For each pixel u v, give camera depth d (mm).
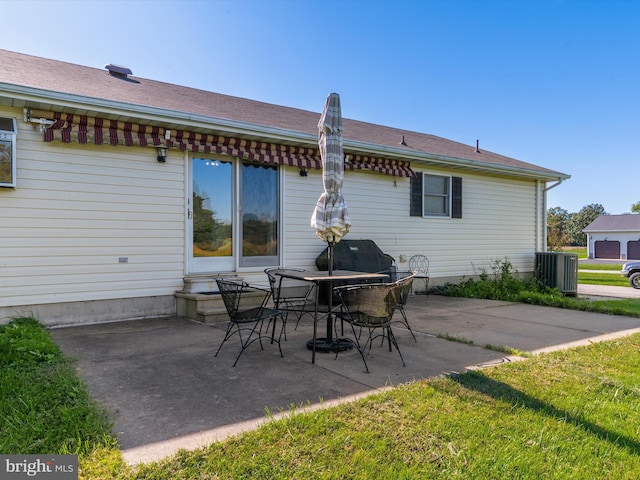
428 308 7102
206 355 4012
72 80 6008
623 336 4922
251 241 6914
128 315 5785
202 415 2611
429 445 2256
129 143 5531
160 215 6031
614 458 2186
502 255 10508
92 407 2645
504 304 7559
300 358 3945
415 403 2797
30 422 2367
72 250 5367
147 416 2584
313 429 2389
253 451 2141
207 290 6184
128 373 3436
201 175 6461
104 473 1921
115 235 5668
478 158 9805
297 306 6211
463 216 9758
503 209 10539
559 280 9633
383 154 7953
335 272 4910
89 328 5207
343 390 3086
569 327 5504
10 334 4121
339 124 4445
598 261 32875
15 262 5004
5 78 4879
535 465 2086
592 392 3072
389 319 3877
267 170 7078
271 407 2748
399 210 8688
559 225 54375
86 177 5453
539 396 2967
